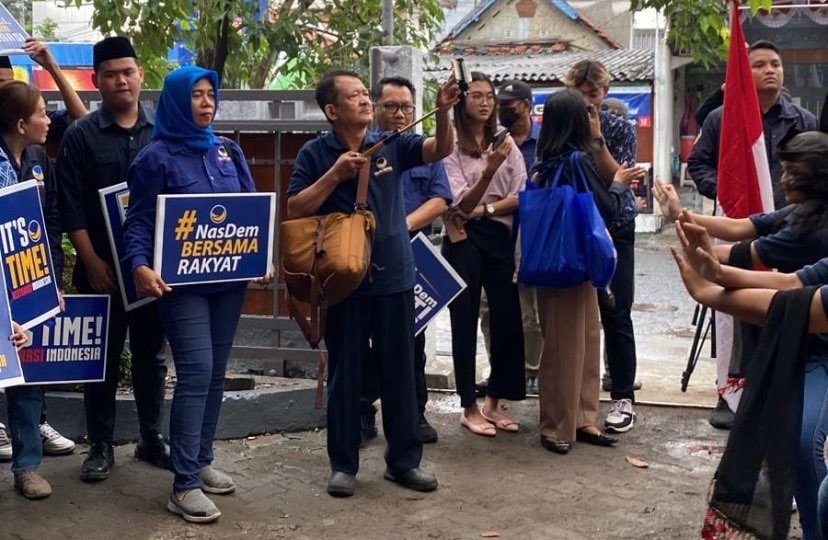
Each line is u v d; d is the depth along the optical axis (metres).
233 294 4.71
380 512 4.62
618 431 5.81
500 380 5.82
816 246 3.66
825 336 3.50
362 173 4.61
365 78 9.05
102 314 4.76
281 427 5.75
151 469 5.12
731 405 4.79
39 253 4.39
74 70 14.34
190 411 4.51
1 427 5.29
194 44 8.90
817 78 14.92
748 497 3.11
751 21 14.79
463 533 4.39
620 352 5.93
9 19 5.07
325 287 4.53
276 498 4.77
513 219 5.68
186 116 4.47
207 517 4.44
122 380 5.91
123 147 4.76
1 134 4.66
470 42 24.11
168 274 4.38
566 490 4.91
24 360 4.59
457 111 5.61
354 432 4.82
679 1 8.74
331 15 9.69
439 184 5.38
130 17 8.62
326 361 6.23
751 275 3.25
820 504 3.09
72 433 5.51
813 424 3.40
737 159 5.29
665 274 14.71
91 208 4.78
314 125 6.18
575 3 25.30
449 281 5.46
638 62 20.27
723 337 5.80
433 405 6.38
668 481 5.06
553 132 5.36
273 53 9.48
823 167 3.61
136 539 4.29
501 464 5.29
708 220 4.21
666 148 19.56
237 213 4.54
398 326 4.80
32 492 4.68
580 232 5.15
